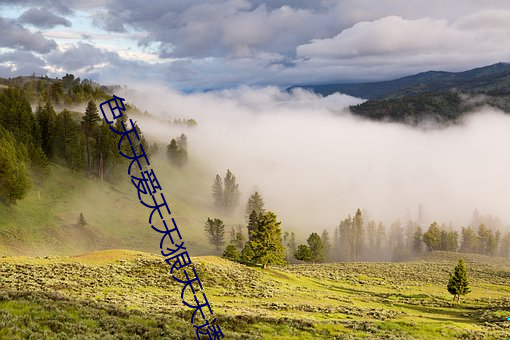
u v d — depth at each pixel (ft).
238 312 115.03
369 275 306.96
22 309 74.59
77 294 111.45
